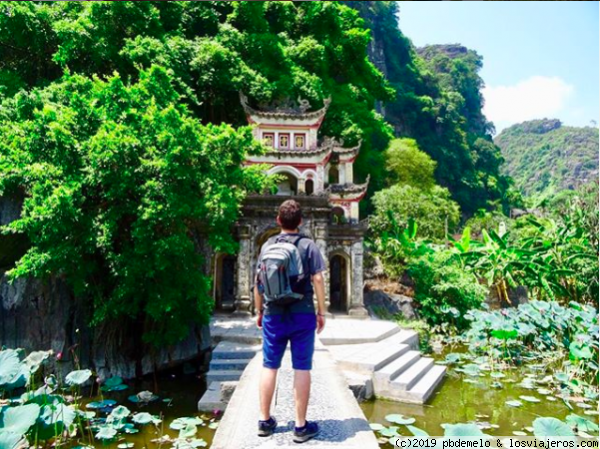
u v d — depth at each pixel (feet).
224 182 34.68
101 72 48.26
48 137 26.99
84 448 17.63
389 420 22.31
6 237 30.71
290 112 58.18
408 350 36.11
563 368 37.11
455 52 357.20
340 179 61.46
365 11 214.28
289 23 81.66
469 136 258.57
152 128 30.14
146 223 28.27
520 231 116.57
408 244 66.23
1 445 13.37
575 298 65.82
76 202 27.09
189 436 20.30
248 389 18.13
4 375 16.85
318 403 15.74
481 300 60.90
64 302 31.45
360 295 53.36
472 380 32.81
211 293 51.70
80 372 20.93
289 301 11.71
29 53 45.57
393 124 204.13
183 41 56.90
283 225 12.81
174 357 34.37
